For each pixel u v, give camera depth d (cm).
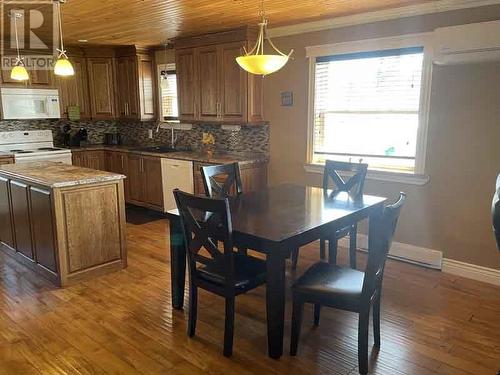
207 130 553
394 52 371
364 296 215
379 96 392
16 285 333
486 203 334
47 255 338
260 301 307
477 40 311
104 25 421
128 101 607
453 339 254
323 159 443
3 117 540
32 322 275
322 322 276
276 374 222
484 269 341
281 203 301
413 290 323
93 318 281
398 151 388
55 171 367
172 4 335
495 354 238
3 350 243
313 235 241
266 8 350
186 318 281
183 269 288
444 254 362
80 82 610
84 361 233
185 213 239
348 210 279
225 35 457
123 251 364
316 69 428
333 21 397
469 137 335
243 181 462
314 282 234
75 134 641
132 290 324
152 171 555
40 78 569
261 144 493
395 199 388
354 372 223
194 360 234
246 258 268
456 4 325
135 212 579
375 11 364
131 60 586
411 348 245
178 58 516
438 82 344
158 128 621
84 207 334
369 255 211
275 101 466
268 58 247
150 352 242
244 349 245
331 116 428
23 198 354
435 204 363
